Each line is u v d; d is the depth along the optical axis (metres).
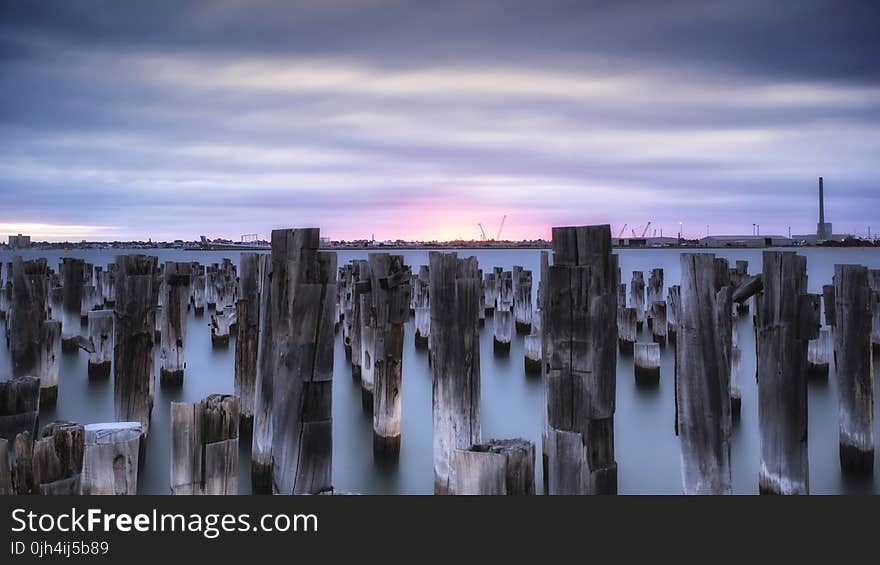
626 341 18.77
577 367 5.20
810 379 15.47
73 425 5.35
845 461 9.19
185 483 5.75
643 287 24.05
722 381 5.89
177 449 5.73
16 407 6.08
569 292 5.25
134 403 9.70
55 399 12.45
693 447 5.96
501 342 19.55
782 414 6.68
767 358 6.78
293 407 6.45
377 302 10.06
